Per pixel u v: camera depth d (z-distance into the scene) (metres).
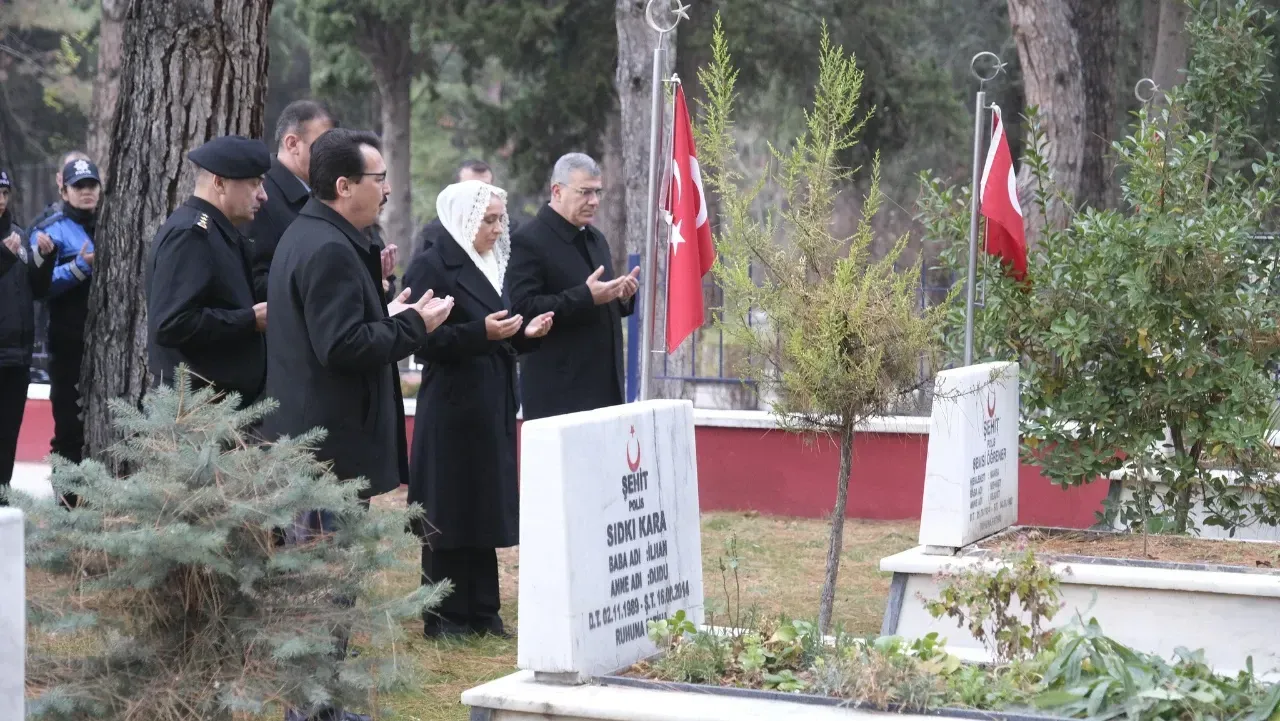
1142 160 6.28
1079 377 6.19
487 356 5.95
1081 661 3.53
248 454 3.62
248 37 6.43
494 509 5.91
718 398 10.11
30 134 29.91
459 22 20.70
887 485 9.10
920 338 5.01
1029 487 8.59
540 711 3.38
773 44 20.38
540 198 24.22
